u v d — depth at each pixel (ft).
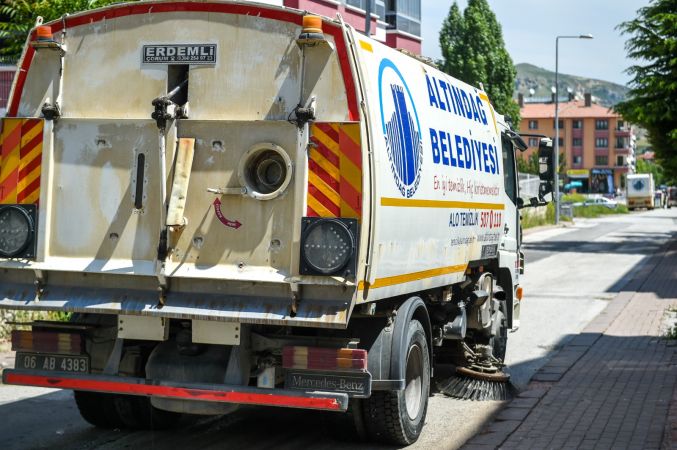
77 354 24.35
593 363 40.37
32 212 23.73
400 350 25.17
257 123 22.82
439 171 28.37
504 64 247.29
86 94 24.00
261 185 22.99
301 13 22.74
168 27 23.57
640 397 32.96
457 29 247.50
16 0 47.03
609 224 217.77
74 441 27.12
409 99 26.05
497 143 36.47
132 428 28.73
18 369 24.40
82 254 23.72
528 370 40.32
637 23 127.34
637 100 129.90
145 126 23.56
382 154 23.12
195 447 26.68
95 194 23.72
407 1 104.22
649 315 57.36
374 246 22.44
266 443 27.25
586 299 68.23
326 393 22.56
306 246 22.00
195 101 23.26
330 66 22.58
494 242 36.14
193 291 22.99
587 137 580.30
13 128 24.11
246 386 22.91
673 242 144.15
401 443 26.81
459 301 33.63
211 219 22.93
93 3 45.32
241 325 22.97
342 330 24.98
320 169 22.40
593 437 27.22
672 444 26.16
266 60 22.97
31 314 43.01
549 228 190.70
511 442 26.78
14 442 26.86
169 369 23.68
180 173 22.89
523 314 60.03
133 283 23.39
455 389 34.14
